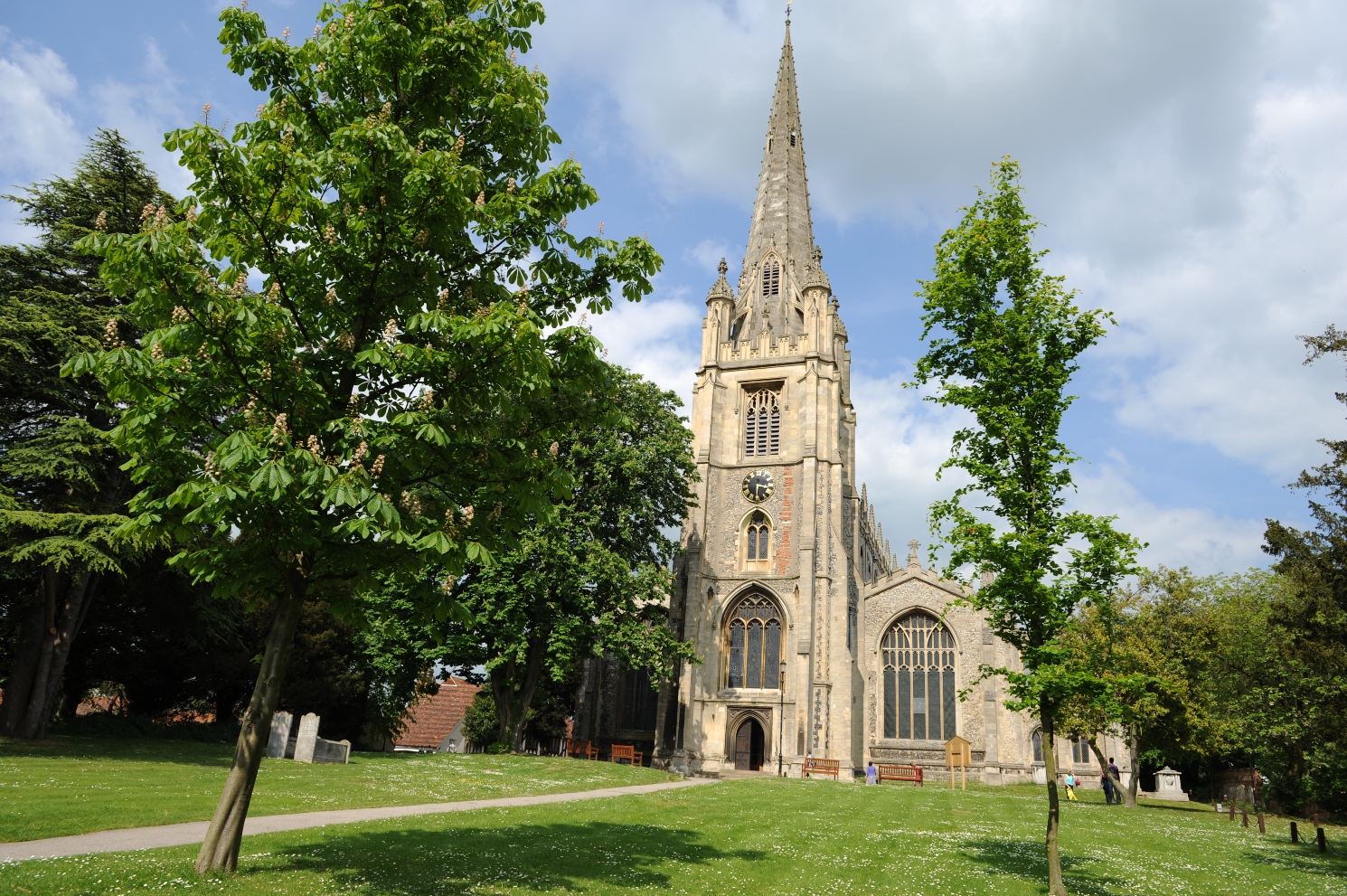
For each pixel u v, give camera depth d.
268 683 12.07
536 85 14.38
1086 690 16.42
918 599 64.88
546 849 16.38
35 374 30.08
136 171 35.31
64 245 32.97
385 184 12.04
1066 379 18.19
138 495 11.77
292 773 26.69
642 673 65.56
